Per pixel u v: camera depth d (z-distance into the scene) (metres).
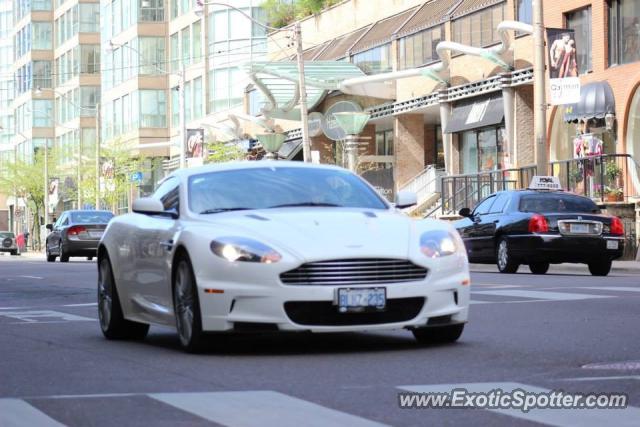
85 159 92.69
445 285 10.79
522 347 11.16
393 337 12.26
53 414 7.59
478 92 47.69
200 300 10.69
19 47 123.94
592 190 37.22
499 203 27.94
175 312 11.32
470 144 50.03
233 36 79.00
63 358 11.03
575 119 40.22
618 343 11.34
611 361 9.99
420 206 53.56
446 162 50.81
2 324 15.32
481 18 47.84
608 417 7.20
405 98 54.72
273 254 10.42
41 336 13.48
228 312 10.52
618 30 39.28
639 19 38.28
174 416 7.42
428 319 10.73
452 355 10.60
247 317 10.42
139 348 11.91
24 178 100.88
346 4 62.47
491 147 48.47
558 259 26.25
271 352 11.05
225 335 11.30
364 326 10.52
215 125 75.19
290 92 61.78
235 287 10.46
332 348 11.32
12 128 143.75
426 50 52.56
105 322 13.13
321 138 66.31
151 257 11.88
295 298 10.34
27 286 25.56
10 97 144.75
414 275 10.68
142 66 90.88
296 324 10.39
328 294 10.36
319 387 8.64
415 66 53.62
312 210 11.42
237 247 10.55
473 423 7.06
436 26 51.41
